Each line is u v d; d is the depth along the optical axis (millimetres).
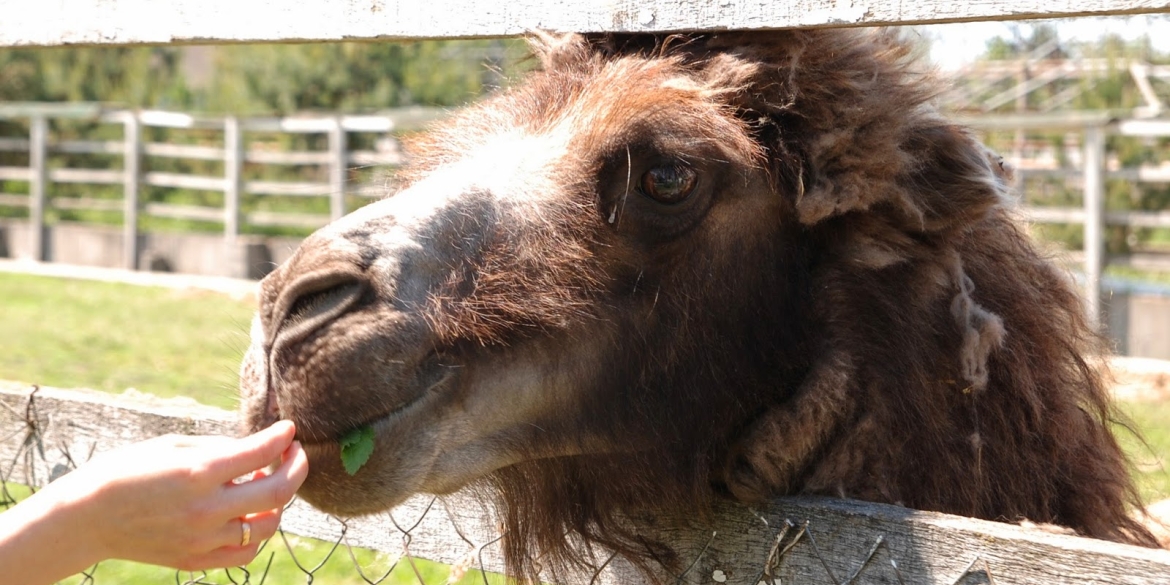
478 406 2738
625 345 2934
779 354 3070
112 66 29266
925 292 3082
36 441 3500
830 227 3072
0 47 3516
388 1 2877
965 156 3062
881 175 2996
